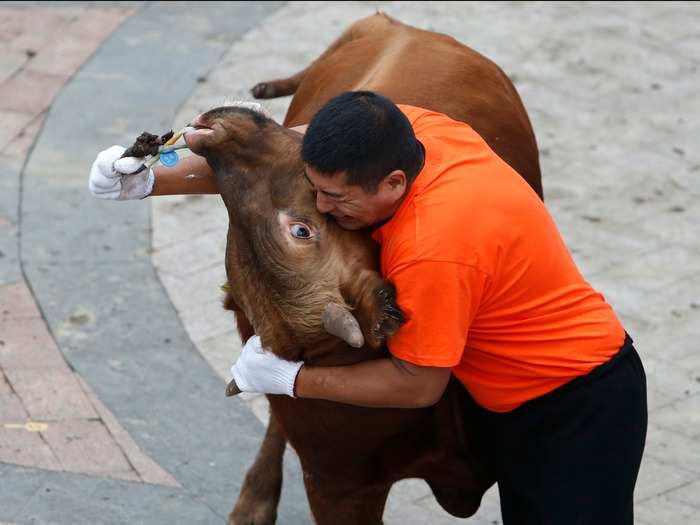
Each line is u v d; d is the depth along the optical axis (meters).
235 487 8.74
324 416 6.38
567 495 6.09
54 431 9.10
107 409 9.44
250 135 5.69
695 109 14.68
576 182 13.06
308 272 5.57
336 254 5.59
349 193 5.35
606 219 12.41
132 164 6.05
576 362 5.96
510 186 5.76
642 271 11.57
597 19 16.94
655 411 9.73
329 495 6.91
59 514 8.23
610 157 13.57
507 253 5.66
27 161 12.94
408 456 6.64
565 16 16.98
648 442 9.38
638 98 14.88
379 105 5.33
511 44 16.06
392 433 6.44
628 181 13.12
